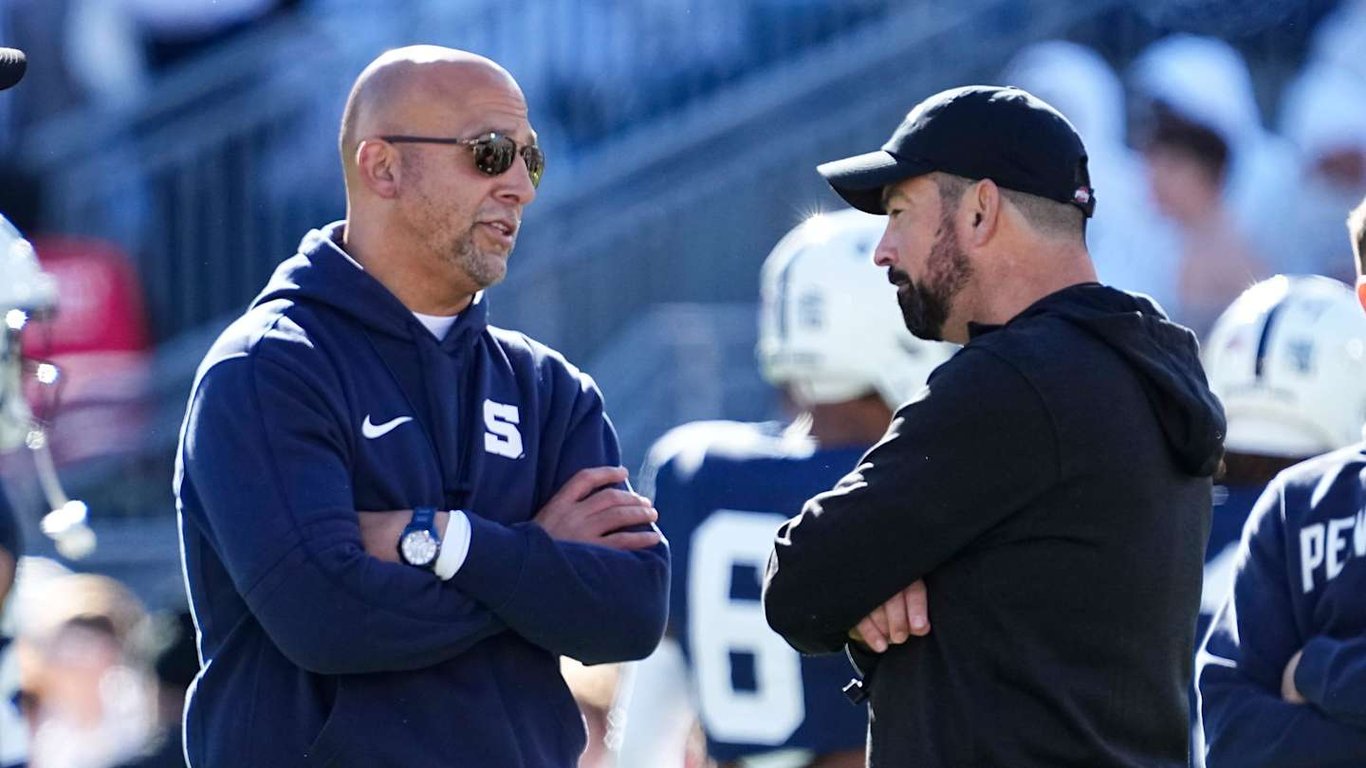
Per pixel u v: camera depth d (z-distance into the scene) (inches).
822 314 754.8
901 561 544.4
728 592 738.2
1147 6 1396.4
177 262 1330.0
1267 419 799.1
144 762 812.6
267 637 568.1
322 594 543.2
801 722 724.0
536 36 1412.4
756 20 1422.2
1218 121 1320.1
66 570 1059.9
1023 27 1386.6
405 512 562.6
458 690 569.0
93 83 1403.8
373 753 556.1
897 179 574.2
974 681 543.2
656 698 787.4
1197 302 1322.6
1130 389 549.3
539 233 1331.2
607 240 1336.1
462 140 580.1
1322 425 796.6
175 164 1336.1
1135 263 1326.3
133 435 1274.6
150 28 1401.3
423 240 581.9
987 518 541.3
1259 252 1344.7
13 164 1326.3
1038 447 537.6
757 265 1344.7
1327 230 1358.3
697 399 1264.8
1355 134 1373.0
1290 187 1360.7
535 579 564.7
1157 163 1327.5
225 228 1337.4
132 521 1267.2
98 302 1286.9
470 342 594.6
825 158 1352.1
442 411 581.3
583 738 598.5
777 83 1363.2
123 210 1328.7
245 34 1402.6
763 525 737.0
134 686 911.7
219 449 555.8
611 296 1337.4
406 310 582.9
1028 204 568.4
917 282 577.3
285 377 560.1
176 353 1298.0
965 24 1384.1
